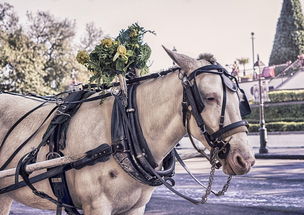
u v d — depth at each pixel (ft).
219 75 10.98
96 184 12.01
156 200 34.96
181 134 11.76
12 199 15.35
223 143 10.64
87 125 12.51
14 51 120.98
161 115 11.88
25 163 12.64
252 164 10.45
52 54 130.31
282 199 34.01
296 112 117.91
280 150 80.89
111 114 12.39
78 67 130.31
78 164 12.04
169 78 11.89
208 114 10.76
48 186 13.23
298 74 126.21
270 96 121.60
